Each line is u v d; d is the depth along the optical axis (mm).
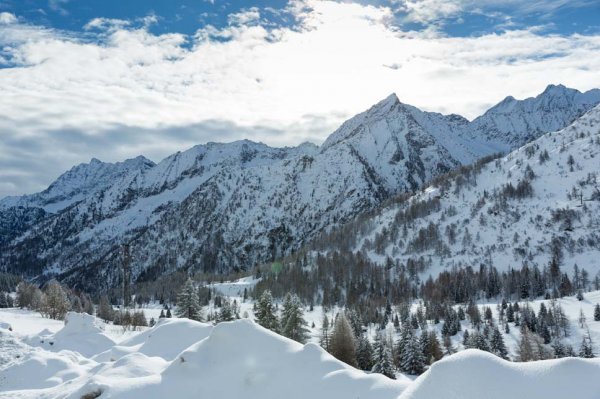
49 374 27094
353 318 97688
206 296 196250
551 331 113062
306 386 17172
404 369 73375
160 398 18000
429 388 13273
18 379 26781
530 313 120750
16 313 89625
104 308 101750
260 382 17875
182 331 30391
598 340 106688
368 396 15914
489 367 13320
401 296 191625
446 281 190625
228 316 66375
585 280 183125
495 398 12523
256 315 65375
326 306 184250
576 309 132500
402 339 75500
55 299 83312
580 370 12594
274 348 19484
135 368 21641
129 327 61812
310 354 18562
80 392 18906
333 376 17172
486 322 123250
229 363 19219
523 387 12617
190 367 19250
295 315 62562
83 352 36438
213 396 17797
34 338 37938
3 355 30297
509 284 176875
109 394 18250
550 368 12898
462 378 13141
